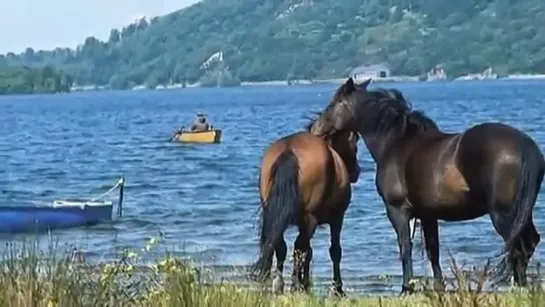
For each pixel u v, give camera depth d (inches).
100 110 5502.0
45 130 3376.0
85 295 402.6
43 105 7111.2
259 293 439.2
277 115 3937.0
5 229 935.7
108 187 1462.8
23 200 1283.2
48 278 406.0
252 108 4896.7
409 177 560.1
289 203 557.6
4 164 1935.3
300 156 565.6
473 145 530.3
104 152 2207.2
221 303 414.9
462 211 542.0
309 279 569.3
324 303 483.2
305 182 562.6
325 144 579.2
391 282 684.7
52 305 388.2
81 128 3459.6
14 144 2596.0
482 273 454.0
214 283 444.1
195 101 6756.9
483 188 526.0
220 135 2373.3
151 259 650.8
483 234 914.7
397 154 569.0
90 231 974.4
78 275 414.3
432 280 565.9
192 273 431.8
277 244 557.0
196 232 981.8
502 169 517.0
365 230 975.0
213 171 1667.1
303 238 570.9
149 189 1409.9
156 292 411.5
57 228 968.9
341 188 576.7
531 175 513.7
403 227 567.8
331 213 581.0
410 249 567.8
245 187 1409.9
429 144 556.7
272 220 557.6
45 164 1918.1
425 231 573.6
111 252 812.6
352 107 591.5
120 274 440.5
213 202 1236.5
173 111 4928.6
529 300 425.4
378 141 580.4
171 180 1530.5
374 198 1219.9
